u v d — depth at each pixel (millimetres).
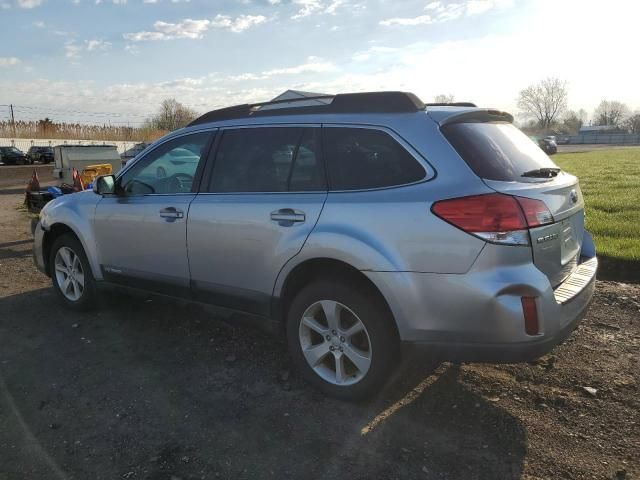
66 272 5109
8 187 22359
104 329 4625
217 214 3729
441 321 2883
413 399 3359
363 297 3131
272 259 3453
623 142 84375
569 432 2994
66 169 15711
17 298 5582
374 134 3223
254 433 3025
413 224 2906
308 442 2936
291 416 3195
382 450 2855
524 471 2676
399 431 3023
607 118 134000
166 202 4098
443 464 2734
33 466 2758
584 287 3158
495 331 2770
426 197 2906
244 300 3705
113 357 4051
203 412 3252
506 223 2736
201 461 2781
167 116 77250
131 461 2787
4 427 3125
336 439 2961
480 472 2670
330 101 3549
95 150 16391
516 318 2725
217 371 3793
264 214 3484
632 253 6176
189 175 4078
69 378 3721
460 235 2785
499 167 3002
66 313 5066
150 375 3746
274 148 3633
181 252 4000
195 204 3893
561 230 3125
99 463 2775
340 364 3314
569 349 4055
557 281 3098
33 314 5059
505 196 2783
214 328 4586
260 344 4238
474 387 3490
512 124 3678
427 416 3170
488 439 2939
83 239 4723
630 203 10219
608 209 9742
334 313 3275
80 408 3318
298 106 3672
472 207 2775
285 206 3398
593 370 3709
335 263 3221
